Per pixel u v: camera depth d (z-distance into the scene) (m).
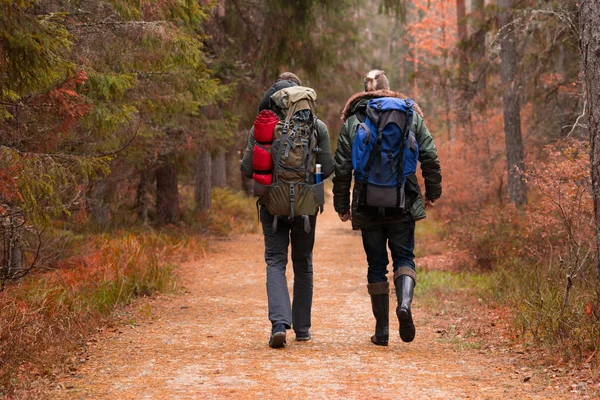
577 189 7.77
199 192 21.84
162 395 4.34
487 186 21.09
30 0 5.14
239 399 4.25
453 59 23.45
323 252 16.09
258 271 12.44
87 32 8.23
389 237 5.82
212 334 6.63
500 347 5.86
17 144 7.21
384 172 5.53
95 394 4.37
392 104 5.57
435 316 7.73
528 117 20.33
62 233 10.40
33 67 5.22
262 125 5.74
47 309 6.73
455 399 4.25
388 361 5.35
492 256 10.99
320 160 5.91
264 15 19.16
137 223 17.41
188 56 8.54
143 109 10.86
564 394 4.30
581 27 5.82
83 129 9.36
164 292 9.62
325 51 20.09
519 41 16.58
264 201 5.82
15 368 4.95
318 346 5.98
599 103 5.66
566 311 5.96
